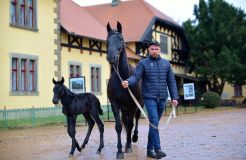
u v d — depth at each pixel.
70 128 10.78
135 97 10.14
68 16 32.62
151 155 9.75
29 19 26.16
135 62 38.69
